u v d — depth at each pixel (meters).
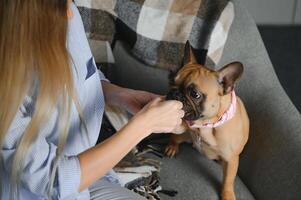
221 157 1.37
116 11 1.57
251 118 1.49
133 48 1.57
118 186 1.19
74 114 1.03
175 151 1.51
